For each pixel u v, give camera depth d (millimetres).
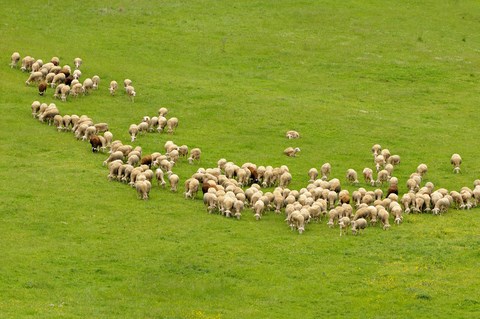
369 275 50125
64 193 60281
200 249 52812
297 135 76688
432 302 47000
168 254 51875
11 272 48125
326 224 58250
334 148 74750
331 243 54656
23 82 84062
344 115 83188
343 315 45500
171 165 65938
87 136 71375
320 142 76062
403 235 56469
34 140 70625
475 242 55250
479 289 48562
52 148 69375
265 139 76125
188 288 47750
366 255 52875
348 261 52031
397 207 58875
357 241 55188
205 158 70188
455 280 49688
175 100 84000
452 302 47000
